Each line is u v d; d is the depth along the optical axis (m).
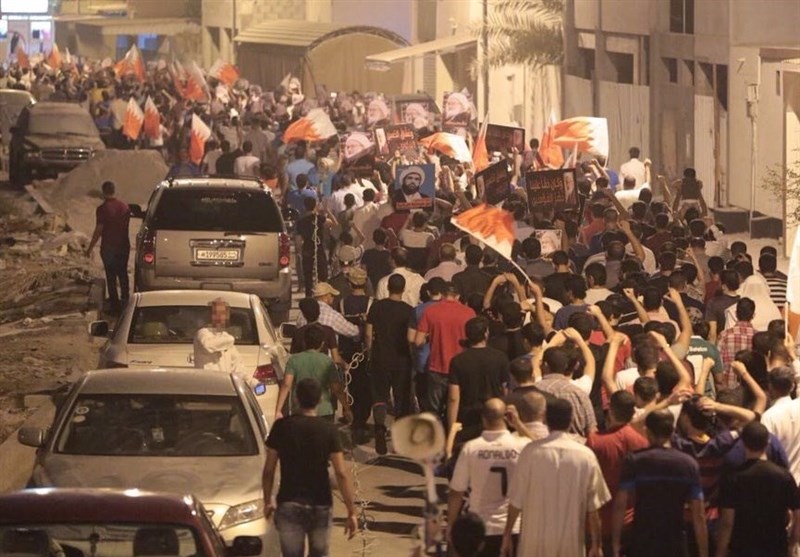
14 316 40.06
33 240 52.31
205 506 18.55
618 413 16.48
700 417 16.86
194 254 37.34
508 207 34.88
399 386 26.20
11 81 114.12
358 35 109.44
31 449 25.53
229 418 20.08
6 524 14.62
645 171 46.50
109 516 14.69
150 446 19.64
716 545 15.98
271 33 118.50
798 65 49.78
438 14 97.81
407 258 32.88
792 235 48.78
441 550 14.05
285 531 17.33
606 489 15.83
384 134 50.12
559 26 77.12
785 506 15.83
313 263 41.22
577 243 33.66
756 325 25.14
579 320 20.48
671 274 25.41
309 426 17.34
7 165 86.31
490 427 16.69
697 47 59.41
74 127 74.00
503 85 82.75
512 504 15.90
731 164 55.97
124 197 65.06
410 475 25.38
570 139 41.47
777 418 17.69
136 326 26.78
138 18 173.88
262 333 26.67
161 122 83.12
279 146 65.88
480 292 27.22
